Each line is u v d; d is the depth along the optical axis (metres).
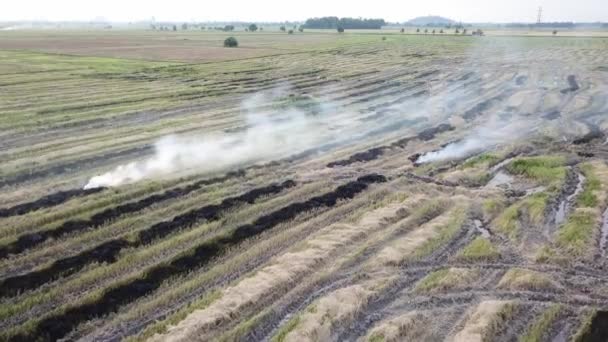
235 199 20.39
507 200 20.19
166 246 16.47
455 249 16.36
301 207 19.62
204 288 14.25
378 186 21.89
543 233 17.42
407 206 19.42
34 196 20.47
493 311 12.80
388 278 14.48
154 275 14.84
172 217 18.75
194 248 16.30
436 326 12.48
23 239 16.81
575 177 22.83
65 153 26.09
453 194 21.00
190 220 18.52
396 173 23.69
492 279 14.56
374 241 16.69
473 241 16.70
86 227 17.92
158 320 12.85
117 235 17.38
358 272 14.89
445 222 18.08
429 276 14.58
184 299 13.74
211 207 19.58
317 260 15.36
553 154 26.55
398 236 17.20
